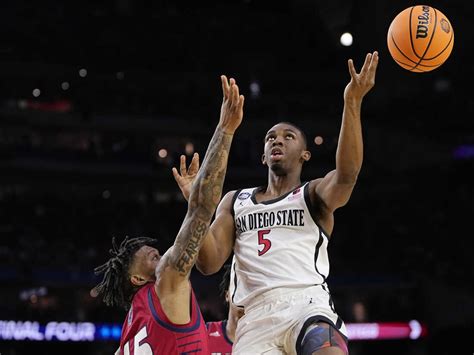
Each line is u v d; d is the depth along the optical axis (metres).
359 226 28.73
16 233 25.73
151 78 32.00
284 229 4.63
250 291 4.61
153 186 30.09
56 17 31.39
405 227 28.41
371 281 25.58
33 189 29.34
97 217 27.61
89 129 29.61
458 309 25.59
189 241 4.26
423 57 4.84
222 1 34.75
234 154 31.14
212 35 33.12
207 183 4.32
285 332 4.41
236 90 4.33
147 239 4.72
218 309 23.88
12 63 29.84
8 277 23.11
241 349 4.52
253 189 4.96
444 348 24.55
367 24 27.06
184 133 30.72
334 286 25.33
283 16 33.59
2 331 21.33
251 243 4.68
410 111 31.81
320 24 32.50
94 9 32.56
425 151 31.59
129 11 33.19
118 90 31.41
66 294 24.05
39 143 29.44
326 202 4.58
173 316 4.24
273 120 31.16
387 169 31.47
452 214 28.59
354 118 4.43
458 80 31.42
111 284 4.63
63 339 21.62
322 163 31.14
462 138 31.36
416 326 24.39
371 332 23.80
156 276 4.36
